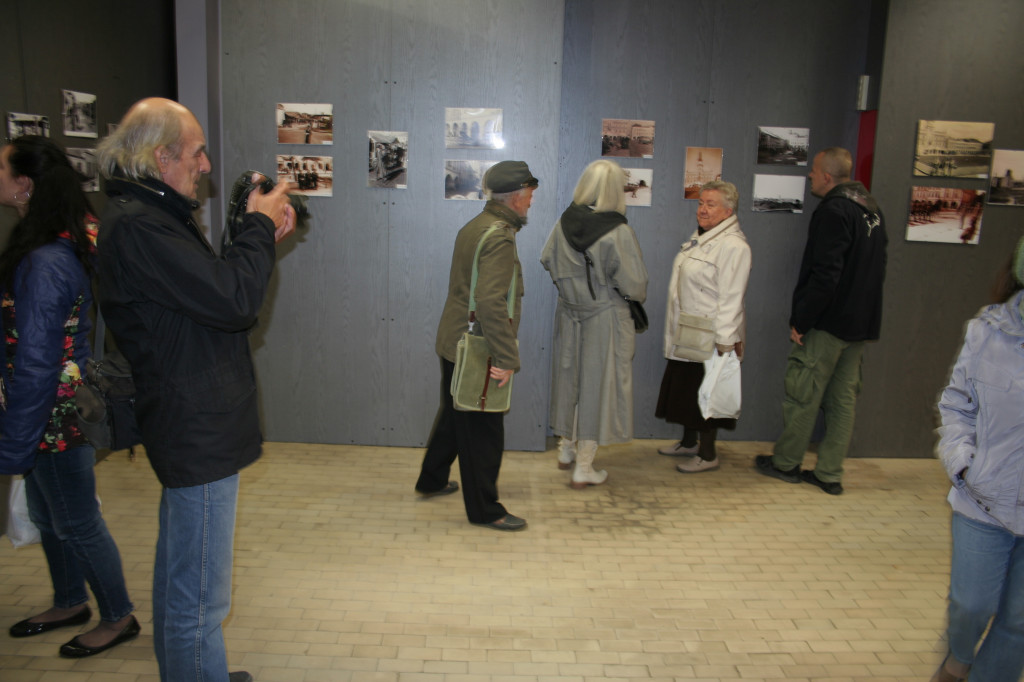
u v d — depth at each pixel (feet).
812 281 11.98
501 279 9.46
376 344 14.01
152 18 13.73
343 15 13.09
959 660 6.36
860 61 14.12
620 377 12.00
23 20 10.16
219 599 5.96
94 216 7.13
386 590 9.08
